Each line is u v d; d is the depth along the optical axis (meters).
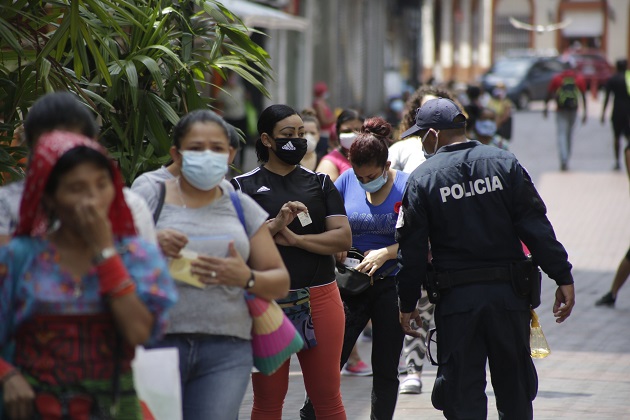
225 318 10.38
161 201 10.52
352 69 86.50
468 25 159.75
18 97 14.31
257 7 45.56
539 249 12.68
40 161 7.93
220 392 10.38
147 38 15.02
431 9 159.12
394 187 15.21
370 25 94.69
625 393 18.44
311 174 13.64
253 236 10.77
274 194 13.32
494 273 12.75
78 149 7.93
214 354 10.44
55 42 13.91
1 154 13.68
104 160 8.03
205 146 10.24
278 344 10.74
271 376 12.97
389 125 15.38
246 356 10.61
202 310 10.30
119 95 15.06
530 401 13.04
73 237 8.20
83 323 8.24
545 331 23.84
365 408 17.66
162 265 8.41
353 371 20.39
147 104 14.73
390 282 14.88
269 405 13.10
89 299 8.20
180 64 14.55
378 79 98.25
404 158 18.03
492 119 30.98
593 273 31.69
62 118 8.61
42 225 8.16
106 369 8.33
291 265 13.05
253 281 10.31
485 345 12.91
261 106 60.06
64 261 8.21
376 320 14.93
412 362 18.88
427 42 159.88
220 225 10.49
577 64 123.94
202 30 16.39
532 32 160.00
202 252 10.32
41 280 8.16
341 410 13.44
